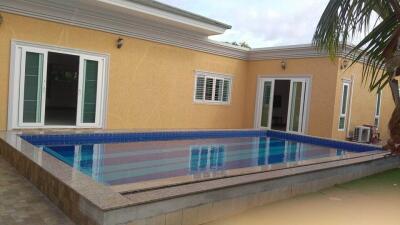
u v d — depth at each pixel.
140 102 10.28
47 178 4.05
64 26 8.55
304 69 11.88
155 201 3.30
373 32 3.11
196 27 10.61
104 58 9.36
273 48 12.48
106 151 7.43
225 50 12.52
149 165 6.48
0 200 3.89
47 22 8.27
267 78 12.93
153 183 3.83
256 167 5.08
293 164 5.49
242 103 13.62
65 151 7.16
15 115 8.00
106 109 9.55
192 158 7.43
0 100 7.80
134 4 9.04
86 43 8.96
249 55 13.43
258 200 4.34
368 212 4.30
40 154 4.87
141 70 10.20
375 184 5.78
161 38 10.52
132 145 8.33
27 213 3.58
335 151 9.24
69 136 7.80
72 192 3.46
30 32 8.03
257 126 13.26
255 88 13.33
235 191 4.05
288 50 12.17
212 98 12.43
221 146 9.27
